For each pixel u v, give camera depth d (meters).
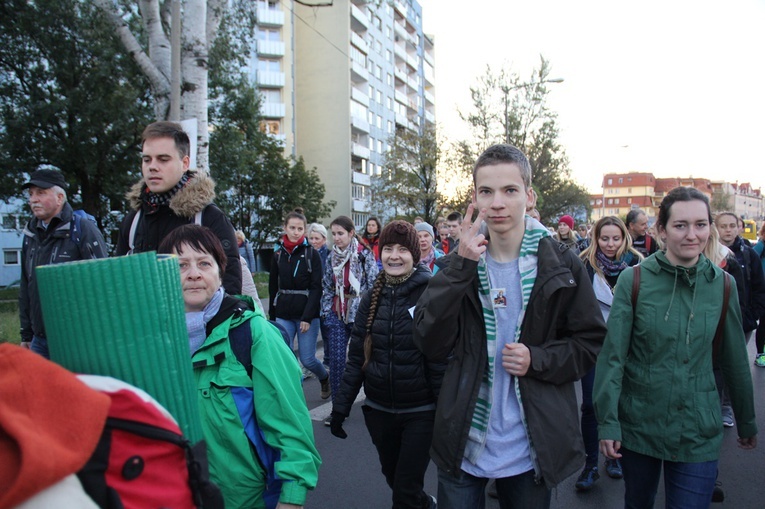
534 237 2.08
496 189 2.00
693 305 2.41
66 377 0.90
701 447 2.35
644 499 2.52
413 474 2.75
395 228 2.96
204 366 1.81
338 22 52.16
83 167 19.38
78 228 4.10
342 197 52.59
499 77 33.56
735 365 2.45
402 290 2.92
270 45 47.84
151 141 2.75
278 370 1.84
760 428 4.93
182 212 2.73
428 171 38.62
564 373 1.97
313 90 53.19
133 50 8.56
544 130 33.59
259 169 33.19
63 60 18.61
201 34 8.38
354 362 3.10
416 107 71.81
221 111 23.31
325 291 5.48
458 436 2.04
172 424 1.09
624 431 2.51
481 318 2.10
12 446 0.81
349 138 52.44
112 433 0.98
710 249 2.90
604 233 4.16
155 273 1.18
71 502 0.84
